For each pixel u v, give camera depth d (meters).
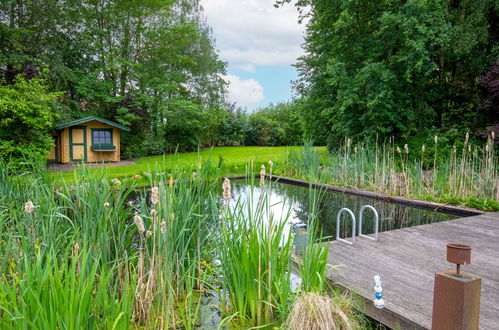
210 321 2.40
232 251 2.30
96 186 2.66
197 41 20.38
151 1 17.77
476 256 3.27
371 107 10.44
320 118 13.53
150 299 2.29
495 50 10.62
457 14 11.33
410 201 6.51
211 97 21.69
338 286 2.60
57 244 2.39
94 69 17.08
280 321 2.33
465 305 1.31
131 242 2.88
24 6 13.60
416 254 3.29
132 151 17.95
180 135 21.20
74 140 14.95
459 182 6.66
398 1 10.47
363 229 5.06
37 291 1.47
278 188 8.78
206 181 3.23
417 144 11.33
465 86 11.40
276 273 2.37
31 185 3.33
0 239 2.18
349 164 8.44
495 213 5.22
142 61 18.72
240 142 27.64
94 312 1.76
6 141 8.62
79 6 16.41
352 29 12.05
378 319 2.28
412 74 11.26
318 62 13.20
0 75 11.79
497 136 8.84
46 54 13.81
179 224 2.73
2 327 1.52
